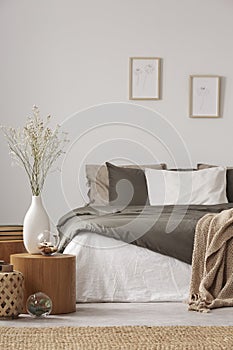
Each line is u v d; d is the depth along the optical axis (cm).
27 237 498
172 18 771
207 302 503
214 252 523
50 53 757
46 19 757
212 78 775
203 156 775
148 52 770
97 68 763
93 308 505
